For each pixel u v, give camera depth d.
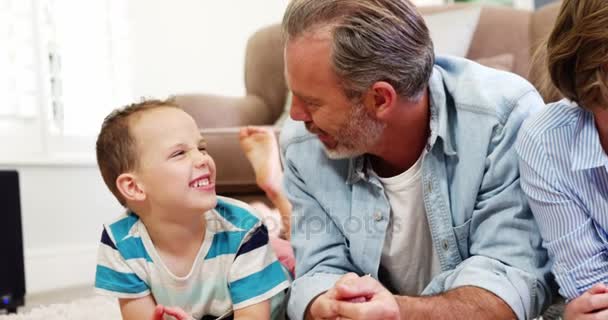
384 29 1.04
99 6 3.08
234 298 1.19
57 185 2.80
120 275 1.17
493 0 3.65
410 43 1.07
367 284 0.99
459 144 1.14
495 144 1.12
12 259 2.13
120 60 3.15
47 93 2.84
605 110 0.94
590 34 0.88
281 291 1.22
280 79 2.71
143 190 1.17
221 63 3.47
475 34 2.41
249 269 1.19
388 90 1.06
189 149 1.18
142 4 3.23
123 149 1.18
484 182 1.13
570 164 1.04
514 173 1.11
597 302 0.97
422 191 1.16
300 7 1.09
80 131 3.00
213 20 3.44
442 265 1.17
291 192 1.30
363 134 1.11
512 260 1.08
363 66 1.04
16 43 2.72
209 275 1.19
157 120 1.18
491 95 1.14
